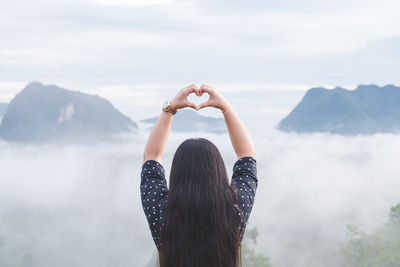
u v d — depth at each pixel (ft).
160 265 6.36
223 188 6.11
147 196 6.58
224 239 6.01
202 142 6.31
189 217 5.98
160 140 6.98
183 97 6.78
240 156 6.95
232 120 6.92
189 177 6.06
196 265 6.03
